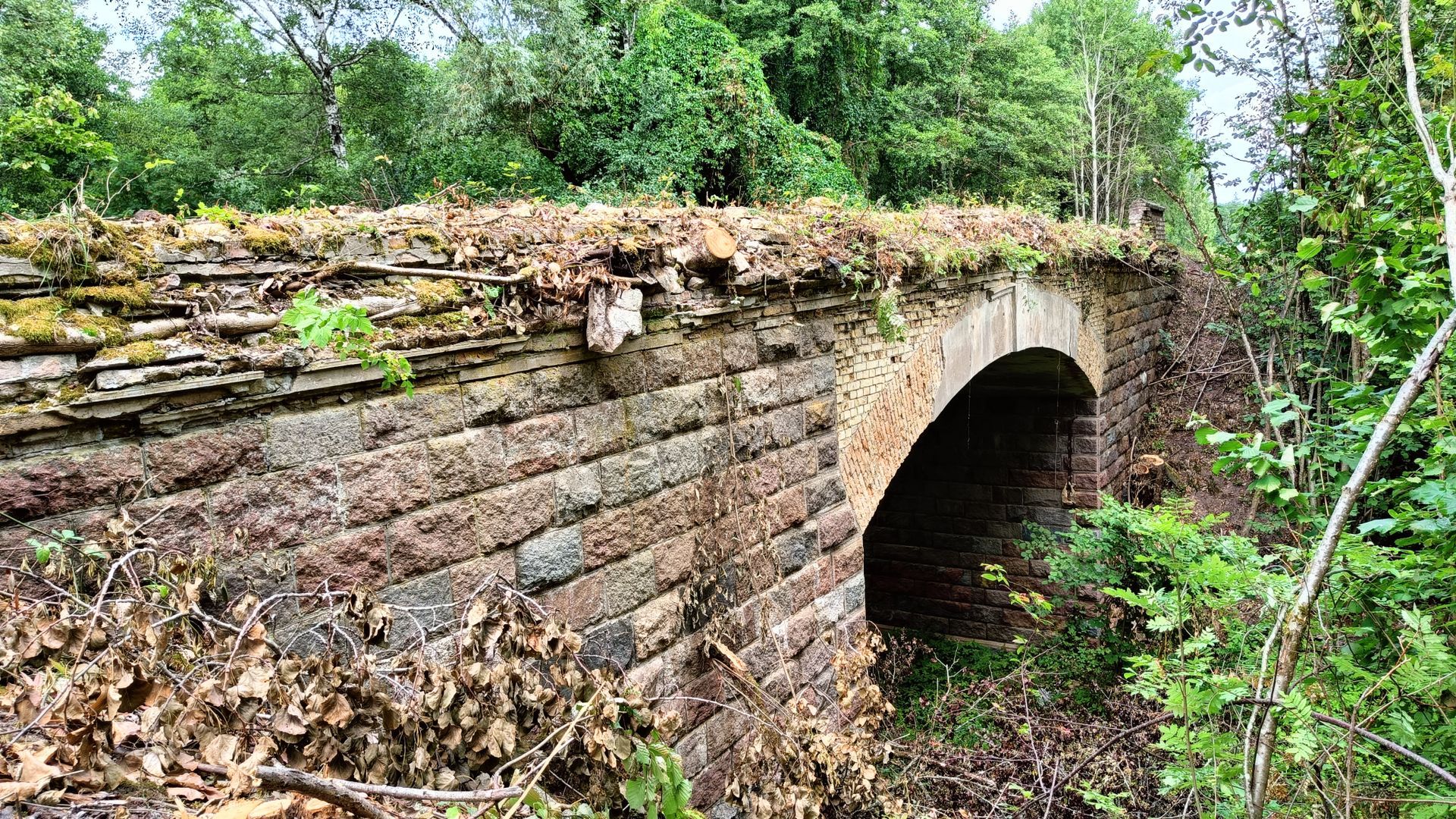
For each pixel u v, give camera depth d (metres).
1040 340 9.91
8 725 2.14
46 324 2.44
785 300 5.41
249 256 2.96
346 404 3.12
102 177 12.79
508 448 3.67
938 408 7.80
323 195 14.27
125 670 2.07
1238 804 3.93
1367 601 4.14
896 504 13.76
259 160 15.51
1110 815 6.02
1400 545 4.23
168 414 2.67
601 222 4.33
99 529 2.56
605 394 4.12
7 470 2.38
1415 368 2.81
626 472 4.25
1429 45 5.57
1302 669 3.93
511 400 3.67
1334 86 7.39
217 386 2.76
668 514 4.52
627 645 4.27
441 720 2.58
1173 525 4.55
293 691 2.27
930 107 23.02
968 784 7.36
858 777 5.27
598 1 15.59
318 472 3.04
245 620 2.55
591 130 14.88
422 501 3.35
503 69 13.29
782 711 5.16
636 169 14.07
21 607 2.29
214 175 14.98
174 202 14.88
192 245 2.82
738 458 5.04
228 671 2.27
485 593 3.50
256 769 1.95
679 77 14.30
